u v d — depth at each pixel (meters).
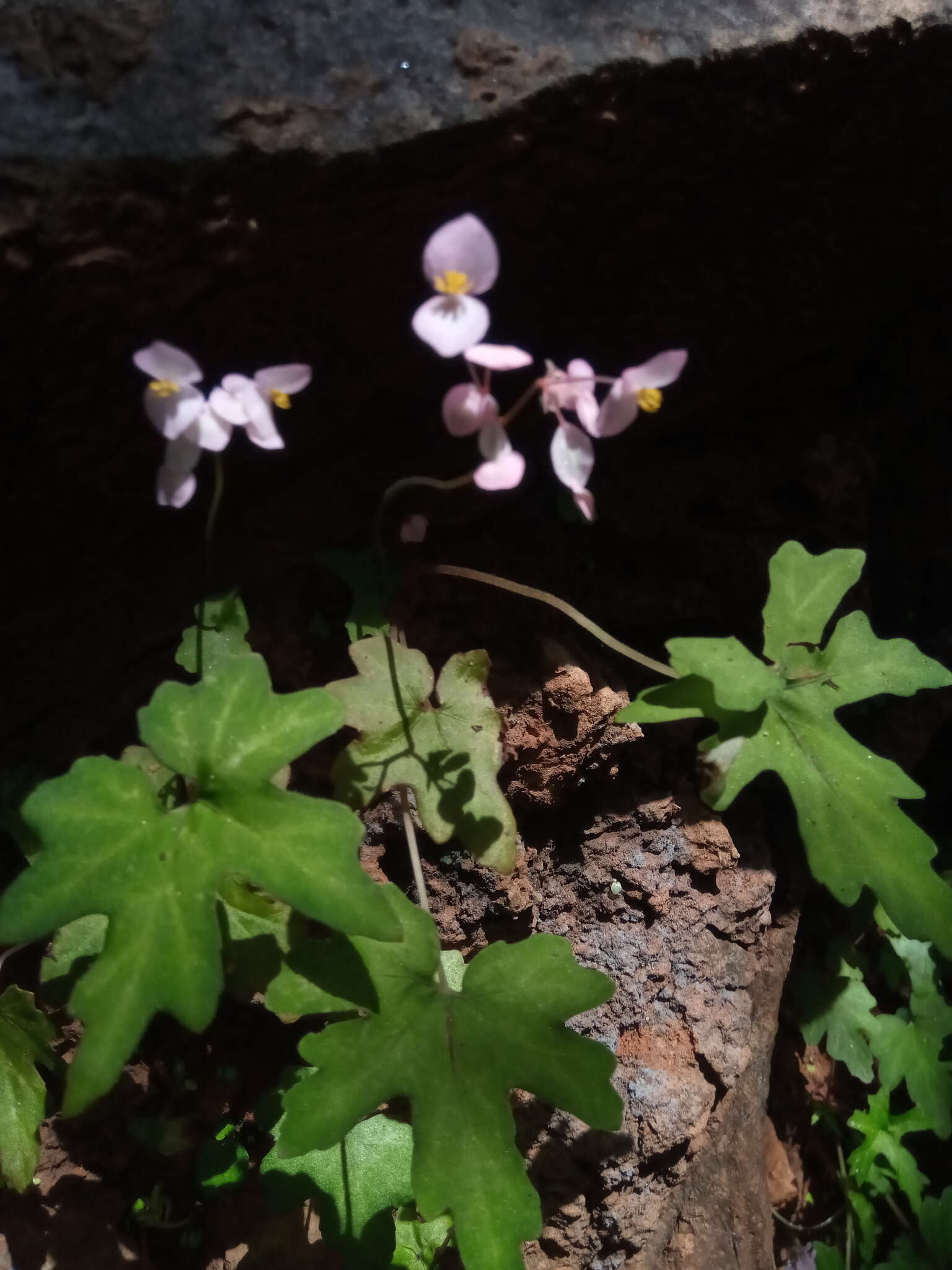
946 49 0.22
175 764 0.18
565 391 0.18
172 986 0.17
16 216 0.16
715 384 0.29
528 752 0.28
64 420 0.20
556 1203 0.27
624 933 0.29
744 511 0.32
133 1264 0.25
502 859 0.22
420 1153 0.18
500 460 0.18
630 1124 0.27
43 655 0.24
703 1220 0.29
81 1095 0.16
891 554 0.36
